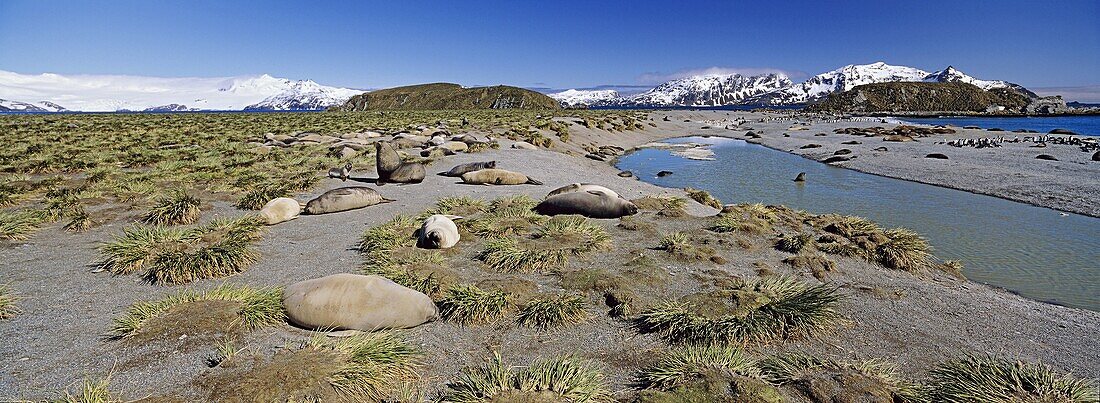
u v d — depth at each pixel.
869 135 39.94
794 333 5.35
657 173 21.78
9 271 6.91
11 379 4.13
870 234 9.27
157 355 4.47
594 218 10.37
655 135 44.66
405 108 137.25
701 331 5.23
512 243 7.94
